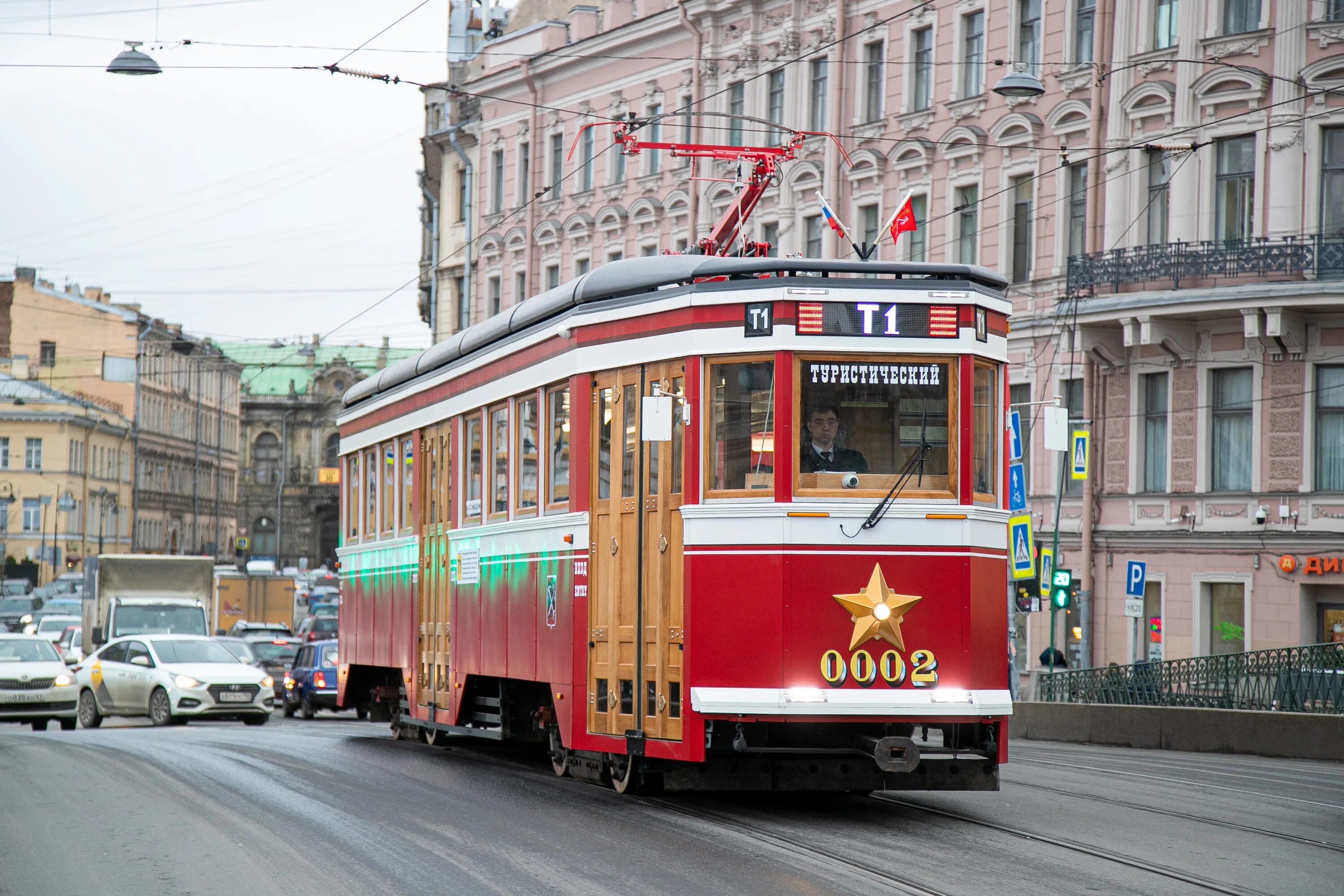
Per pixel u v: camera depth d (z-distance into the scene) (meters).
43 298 112.19
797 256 14.66
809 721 13.87
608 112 54.41
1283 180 34.44
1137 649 37.31
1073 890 10.91
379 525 24.20
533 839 13.05
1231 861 12.33
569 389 16.47
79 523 108.56
